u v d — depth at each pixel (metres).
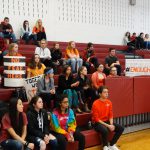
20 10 8.57
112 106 5.26
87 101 5.32
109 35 10.93
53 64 6.12
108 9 10.85
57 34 9.46
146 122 6.00
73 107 5.02
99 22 10.60
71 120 4.26
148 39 11.69
